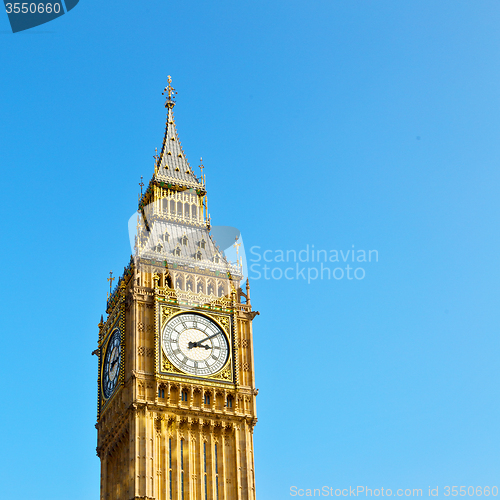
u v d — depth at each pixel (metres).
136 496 87.19
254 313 101.06
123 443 93.62
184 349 95.75
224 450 93.25
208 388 94.75
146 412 91.31
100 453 99.44
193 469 91.19
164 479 89.62
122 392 94.69
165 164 111.50
